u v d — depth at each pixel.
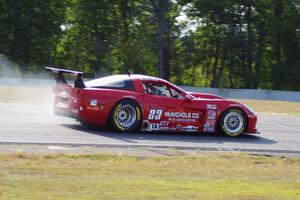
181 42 66.12
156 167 11.48
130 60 65.25
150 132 17.80
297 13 65.56
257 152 15.06
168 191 9.18
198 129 18.08
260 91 48.62
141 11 66.62
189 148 14.83
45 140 14.38
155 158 12.61
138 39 65.62
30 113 20.28
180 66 67.12
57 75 17.86
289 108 35.06
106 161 11.84
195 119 17.97
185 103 17.83
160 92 17.64
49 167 10.68
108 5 66.12
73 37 67.88
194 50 66.81
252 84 67.19
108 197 8.52
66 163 11.27
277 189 10.02
